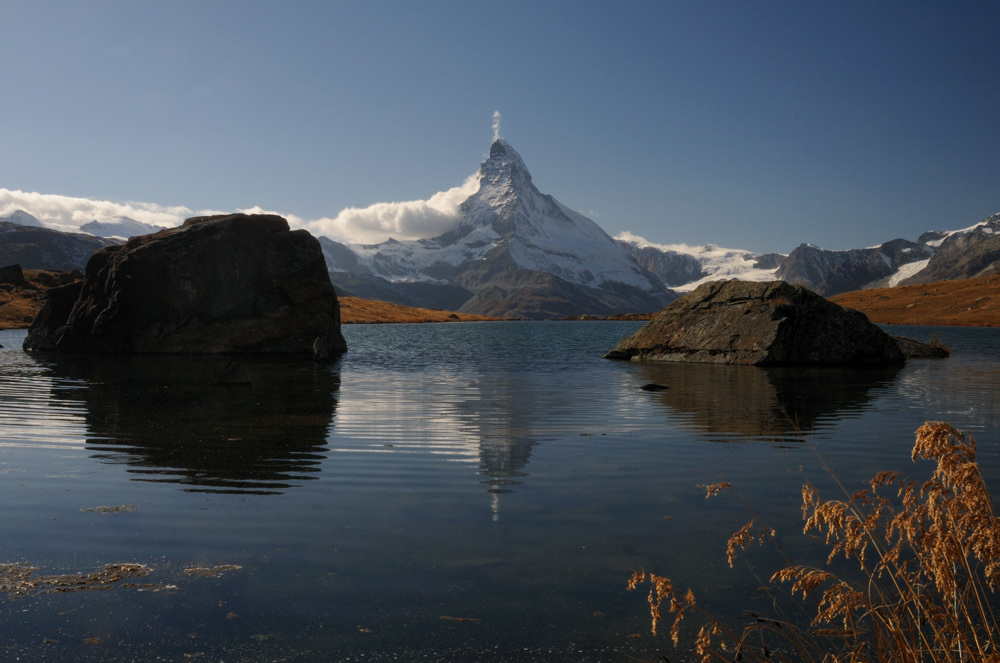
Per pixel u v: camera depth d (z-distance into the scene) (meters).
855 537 4.47
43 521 7.79
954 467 3.83
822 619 5.32
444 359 38.34
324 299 45.03
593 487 9.44
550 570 6.38
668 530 7.55
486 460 11.18
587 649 4.91
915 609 5.28
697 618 5.41
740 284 36.69
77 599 5.72
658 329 38.03
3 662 4.67
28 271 106.69
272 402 18.56
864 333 34.12
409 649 4.89
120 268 41.47
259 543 7.09
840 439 12.96
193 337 42.44
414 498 8.84
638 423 15.03
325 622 5.30
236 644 4.95
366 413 16.52
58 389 21.23
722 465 10.79
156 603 5.64
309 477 9.95
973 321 103.75
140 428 14.09
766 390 21.67
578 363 35.22
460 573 6.30
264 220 45.03
